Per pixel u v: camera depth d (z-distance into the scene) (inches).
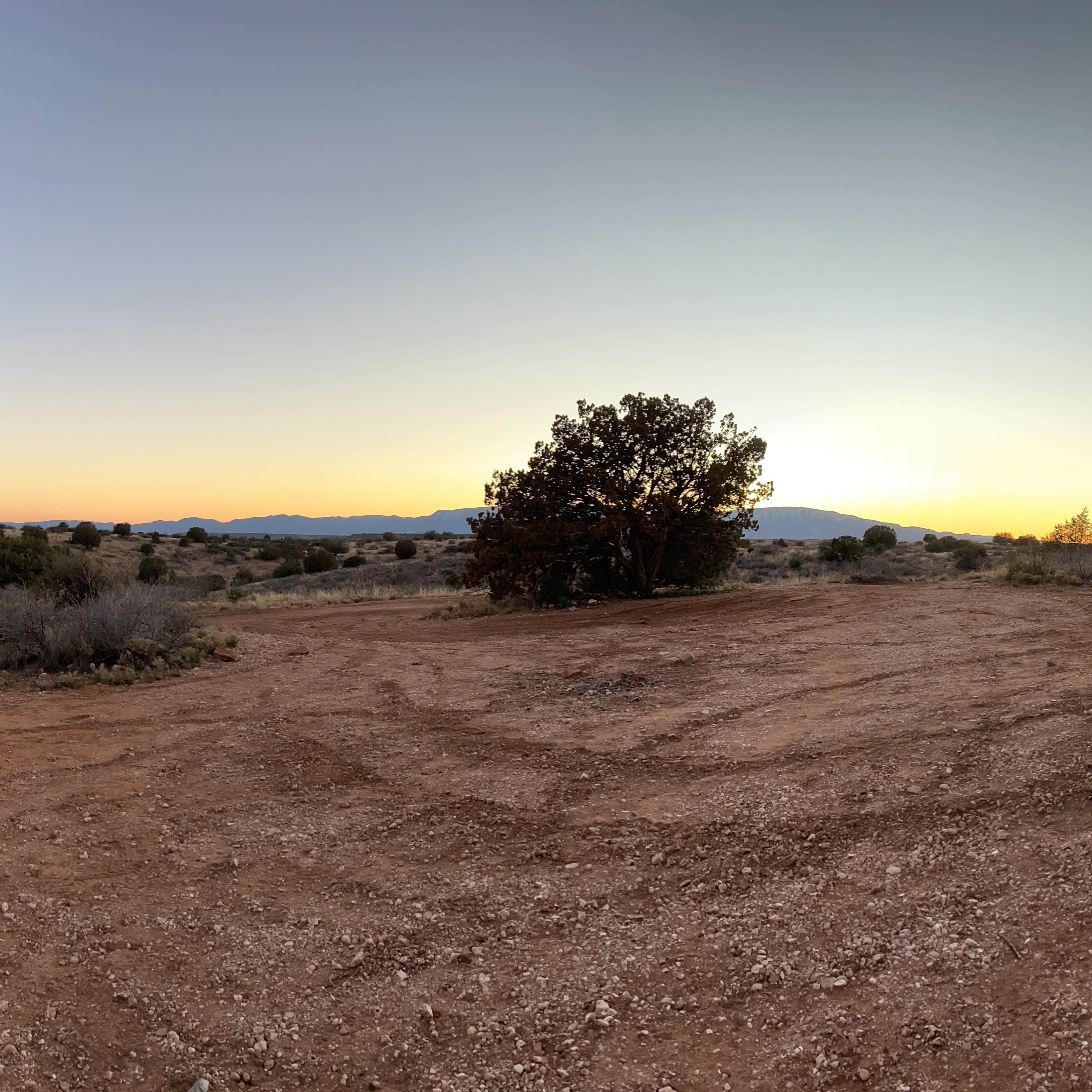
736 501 1031.0
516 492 994.7
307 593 1636.3
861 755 269.3
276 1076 137.5
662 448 988.6
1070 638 432.1
